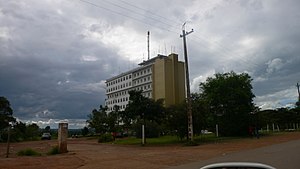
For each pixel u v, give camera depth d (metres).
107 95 149.50
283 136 44.22
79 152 27.95
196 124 39.41
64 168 16.83
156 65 117.62
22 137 70.81
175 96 112.81
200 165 16.17
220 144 33.16
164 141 41.56
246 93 51.34
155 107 40.75
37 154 25.92
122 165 17.61
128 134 71.00
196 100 41.56
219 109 52.34
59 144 27.33
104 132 71.19
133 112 41.19
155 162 18.62
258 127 52.22
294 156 18.16
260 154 20.08
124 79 136.75
